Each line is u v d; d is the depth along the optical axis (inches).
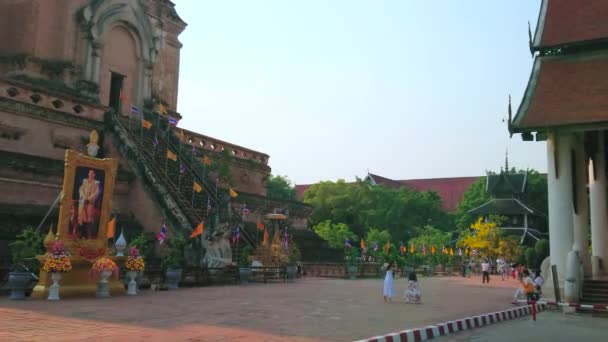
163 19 1653.5
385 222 3053.6
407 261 2023.9
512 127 812.0
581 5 895.1
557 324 628.1
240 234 1269.7
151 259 990.4
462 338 509.4
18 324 456.4
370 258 1995.6
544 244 2132.1
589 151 989.2
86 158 737.6
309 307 666.8
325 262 1700.3
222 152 1673.2
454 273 2240.4
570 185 805.2
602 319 682.8
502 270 1945.1
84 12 1339.8
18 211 952.9
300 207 1840.6
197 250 1002.7
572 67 860.0
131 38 1489.9
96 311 553.9
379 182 4451.3
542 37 889.5
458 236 3213.6
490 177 2920.8
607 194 1007.0
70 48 1326.3
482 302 831.1
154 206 1130.7
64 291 680.4
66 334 413.7
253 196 1610.5
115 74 1440.7
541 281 818.8
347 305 714.2
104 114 1257.4
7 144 1058.1
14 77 1248.8
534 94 847.1
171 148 1396.4
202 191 1277.1
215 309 604.4
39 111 1109.1
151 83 1539.1
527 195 3036.4
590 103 797.2
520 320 669.3
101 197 756.0
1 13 1304.1
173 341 398.0
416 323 551.5
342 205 3011.8
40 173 1036.5
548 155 821.9
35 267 730.8
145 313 550.9
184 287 903.1
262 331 462.9
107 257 732.0
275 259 1237.1
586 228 875.4
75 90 1310.3
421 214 3410.4
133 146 1209.4
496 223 2516.0
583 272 847.1
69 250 704.4
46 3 1314.0
